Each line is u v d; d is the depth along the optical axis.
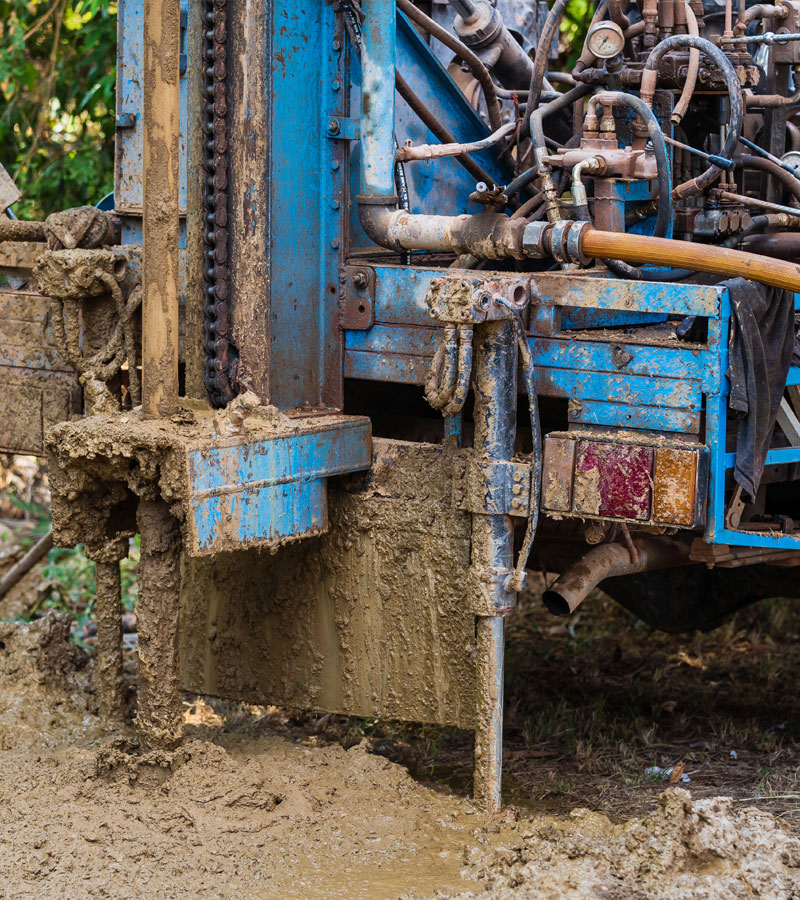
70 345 5.14
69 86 9.65
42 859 4.14
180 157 5.35
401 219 4.70
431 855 4.36
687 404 4.29
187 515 4.23
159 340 4.43
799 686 6.65
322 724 5.79
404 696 4.85
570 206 5.04
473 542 4.61
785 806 4.96
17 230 5.36
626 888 3.89
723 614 6.37
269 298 4.68
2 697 5.19
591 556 4.86
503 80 6.16
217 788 4.44
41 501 9.56
